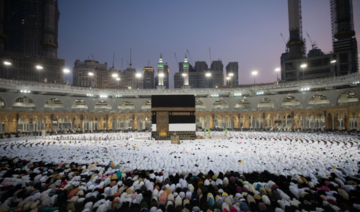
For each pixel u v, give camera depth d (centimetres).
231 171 1557
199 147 2955
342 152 2391
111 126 7156
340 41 11988
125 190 1229
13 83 5188
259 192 1202
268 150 2641
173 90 6969
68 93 6425
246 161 1916
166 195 1117
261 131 6181
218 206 1039
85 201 1080
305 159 2033
